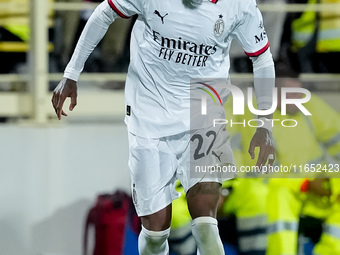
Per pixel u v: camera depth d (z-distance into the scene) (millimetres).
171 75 11133
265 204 14203
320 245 14562
